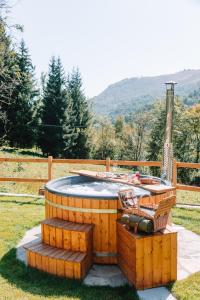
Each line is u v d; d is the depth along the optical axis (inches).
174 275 208.1
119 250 231.9
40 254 221.3
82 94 1711.4
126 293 195.8
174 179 383.6
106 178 285.9
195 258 246.8
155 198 263.6
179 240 283.1
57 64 1494.8
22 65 1391.5
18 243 272.2
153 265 201.8
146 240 199.2
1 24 592.4
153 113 1745.8
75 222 243.9
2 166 784.9
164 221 213.8
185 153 1594.5
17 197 433.4
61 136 1498.5
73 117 1603.1
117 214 236.2
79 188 307.4
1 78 761.0
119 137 2081.7
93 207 238.1
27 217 339.9
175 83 305.3
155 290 199.6
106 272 226.5
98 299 187.8
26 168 844.0
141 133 1779.0
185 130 1583.4
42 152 1513.3
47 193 268.1
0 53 642.2
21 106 1371.8
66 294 192.1
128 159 1839.3
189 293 193.0
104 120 2095.2
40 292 193.5
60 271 214.5
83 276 214.5
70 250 227.5
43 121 1497.3
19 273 219.0
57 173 863.1
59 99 1488.7
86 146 1689.2
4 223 318.0
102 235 238.8
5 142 1368.1
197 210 375.6
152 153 1654.8
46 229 240.2
